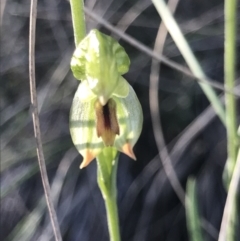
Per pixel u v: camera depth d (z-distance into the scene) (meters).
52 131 0.21
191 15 0.22
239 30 0.21
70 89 0.21
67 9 0.21
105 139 0.10
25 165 0.21
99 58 0.10
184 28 0.21
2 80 0.22
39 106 0.20
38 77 0.22
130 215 0.20
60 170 0.20
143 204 0.21
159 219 0.20
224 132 0.21
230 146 0.13
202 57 0.22
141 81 0.21
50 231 0.19
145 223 0.20
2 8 0.19
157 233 0.20
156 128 0.18
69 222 0.20
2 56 0.22
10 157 0.20
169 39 0.21
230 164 0.13
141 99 0.21
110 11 0.21
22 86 0.22
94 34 0.10
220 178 0.20
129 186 0.21
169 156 0.19
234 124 0.12
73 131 0.10
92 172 0.21
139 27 0.21
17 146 0.20
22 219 0.20
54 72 0.21
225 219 0.12
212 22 0.21
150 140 0.21
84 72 0.10
